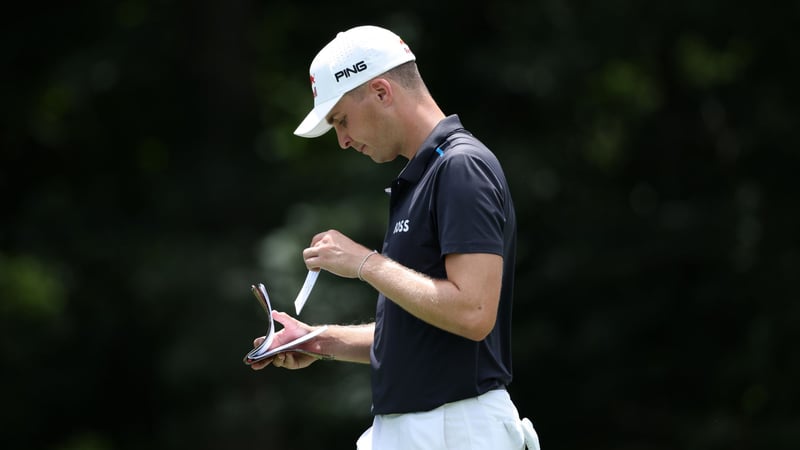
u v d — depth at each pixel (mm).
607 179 45625
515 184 41125
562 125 44031
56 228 42281
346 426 40219
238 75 43656
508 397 12070
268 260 38250
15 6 43281
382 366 12000
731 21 40594
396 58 11992
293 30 46562
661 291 42406
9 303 39188
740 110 42250
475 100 43844
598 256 41719
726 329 42562
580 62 41094
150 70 43375
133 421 44562
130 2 45000
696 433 40406
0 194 45406
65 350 42406
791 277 40062
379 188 40156
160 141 45719
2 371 41688
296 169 42875
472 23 43344
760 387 40281
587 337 41875
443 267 11586
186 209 42188
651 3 40406
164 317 39656
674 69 45125
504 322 12383
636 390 43125
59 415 44312
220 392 38469
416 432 11664
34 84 43500
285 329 13227
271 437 39562
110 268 41469
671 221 42094
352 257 11422
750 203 41594
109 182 45031
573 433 43781
